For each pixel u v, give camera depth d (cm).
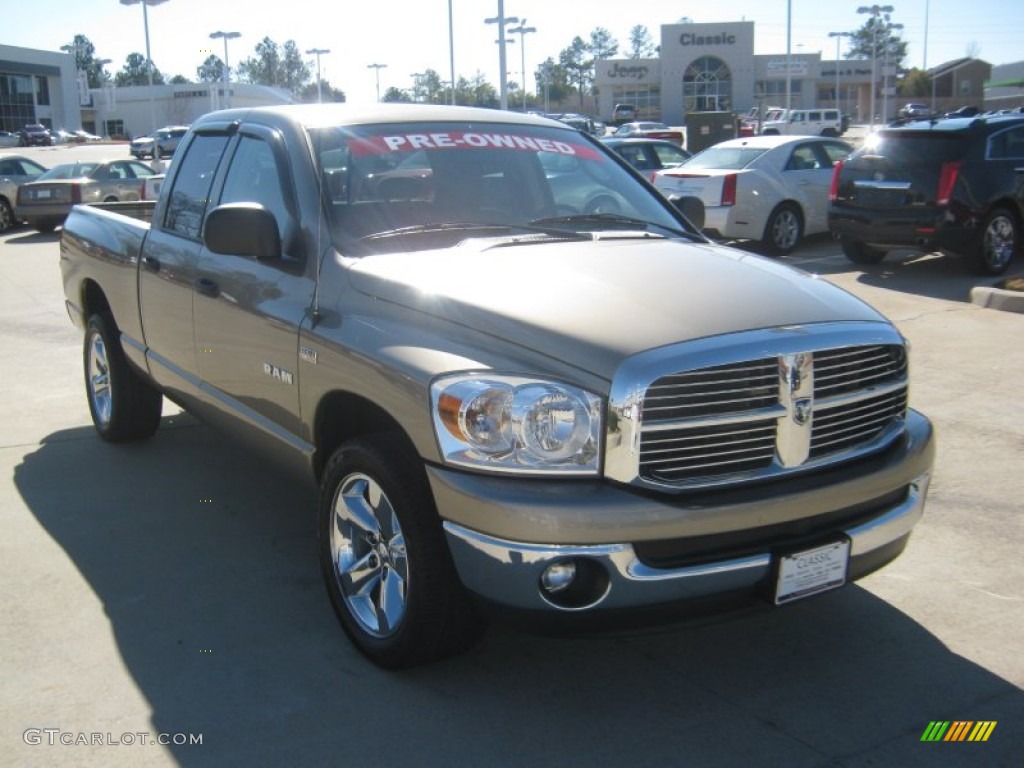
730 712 343
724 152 1478
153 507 531
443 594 338
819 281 384
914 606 418
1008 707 346
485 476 313
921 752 321
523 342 321
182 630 399
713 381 310
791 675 367
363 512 368
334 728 332
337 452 372
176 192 538
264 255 405
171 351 522
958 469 573
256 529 502
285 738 327
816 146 1465
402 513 338
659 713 342
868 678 364
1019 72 5125
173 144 4984
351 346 362
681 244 418
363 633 370
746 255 411
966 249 1134
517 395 308
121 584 439
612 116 8225
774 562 319
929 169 1127
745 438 318
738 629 401
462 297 344
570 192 475
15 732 330
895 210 1159
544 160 479
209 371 482
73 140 7719
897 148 1158
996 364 784
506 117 502
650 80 8381
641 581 303
